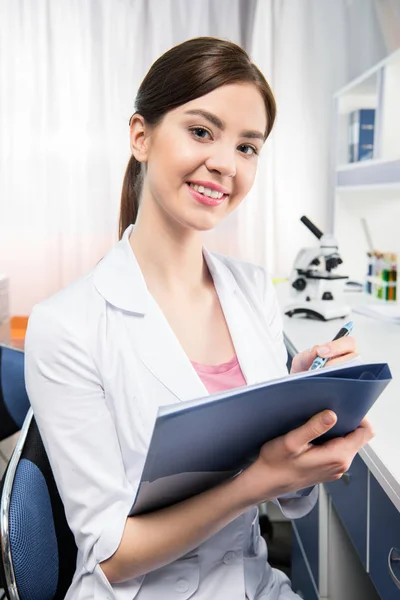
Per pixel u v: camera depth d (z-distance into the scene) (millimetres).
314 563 1666
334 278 2545
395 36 3822
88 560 905
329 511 1580
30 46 4199
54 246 4359
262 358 1113
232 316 1102
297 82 4207
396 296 2770
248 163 988
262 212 4297
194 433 730
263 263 4340
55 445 942
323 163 4258
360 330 2283
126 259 1057
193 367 1007
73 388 943
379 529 1178
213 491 849
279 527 2750
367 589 1610
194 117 935
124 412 949
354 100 3500
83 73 4219
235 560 976
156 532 863
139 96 1015
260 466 821
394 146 2887
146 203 1057
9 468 1039
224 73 931
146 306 1004
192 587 946
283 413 766
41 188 4312
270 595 1050
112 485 905
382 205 3199
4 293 3408
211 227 984
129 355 970
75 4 4164
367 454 1163
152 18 4176
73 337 951
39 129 4258
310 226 2637
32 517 1018
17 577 984
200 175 951
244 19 4207
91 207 4305
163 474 787
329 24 4172
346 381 744
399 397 1462
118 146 4258
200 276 1120
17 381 1848
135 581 924
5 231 4344
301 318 2561
